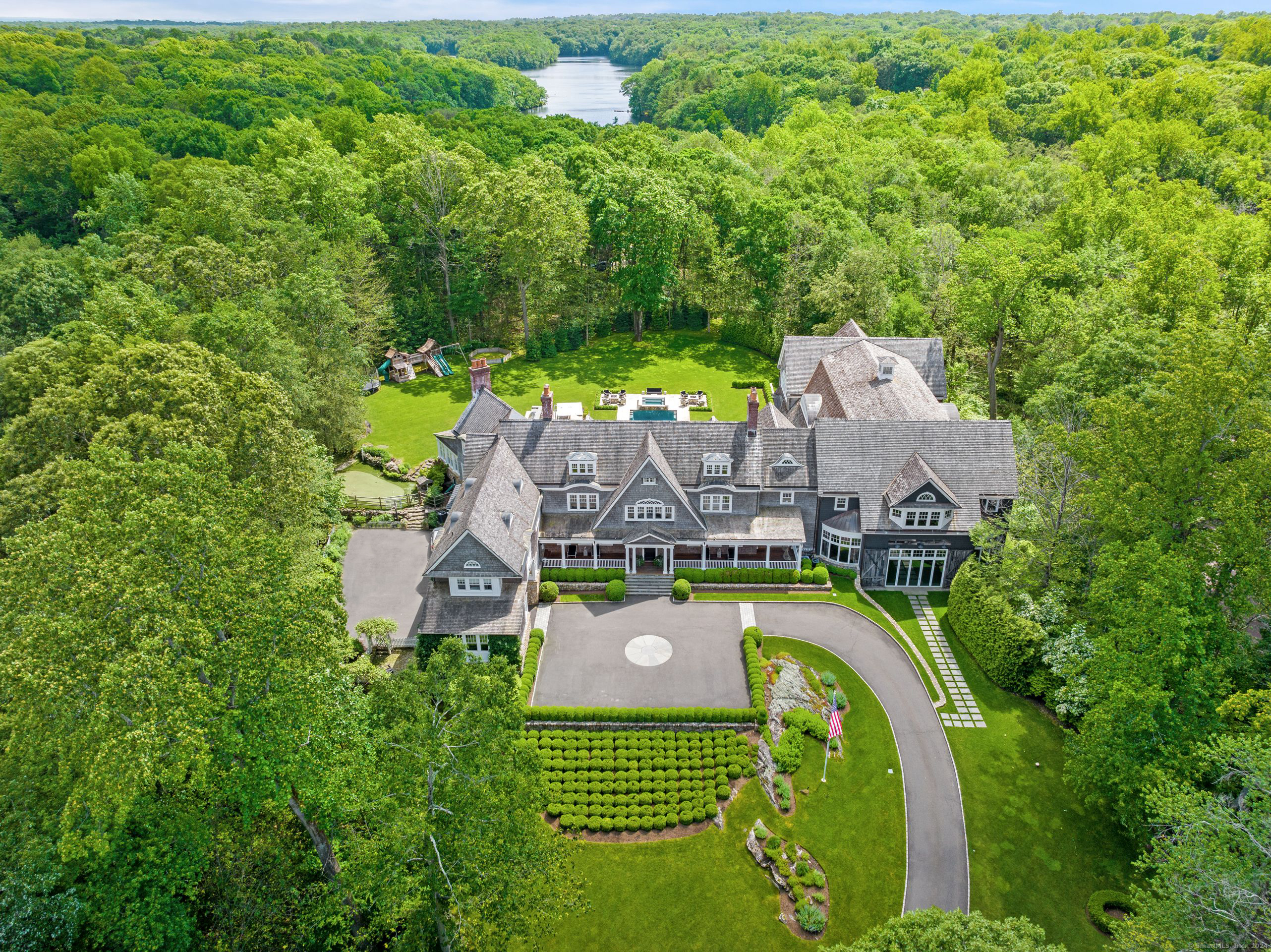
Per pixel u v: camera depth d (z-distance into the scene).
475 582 54.34
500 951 32.09
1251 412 43.41
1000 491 60.97
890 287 96.06
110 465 35.44
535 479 63.38
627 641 56.75
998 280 76.94
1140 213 93.56
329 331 74.31
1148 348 63.78
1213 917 30.36
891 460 61.88
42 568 31.33
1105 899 39.12
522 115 176.62
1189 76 155.25
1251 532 41.22
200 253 71.62
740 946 37.94
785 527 62.00
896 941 31.34
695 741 48.41
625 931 38.53
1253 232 80.62
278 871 36.41
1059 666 48.09
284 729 29.38
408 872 31.45
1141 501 45.81
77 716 28.34
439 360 98.50
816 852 42.06
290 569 35.59
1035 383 77.81
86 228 106.62
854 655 55.34
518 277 97.31
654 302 102.19
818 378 78.44
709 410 89.31
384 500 70.69
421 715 30.86
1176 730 39.31
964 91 183.38
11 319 74.94
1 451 49.72
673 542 60.75
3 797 31.00
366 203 99.94
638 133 130.88
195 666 27.94
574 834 43.16
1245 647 42.72
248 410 50.12
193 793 30.81
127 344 55.72
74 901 29.53
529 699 51.75
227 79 168.62
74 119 133.25
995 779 46.09
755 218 99.19
